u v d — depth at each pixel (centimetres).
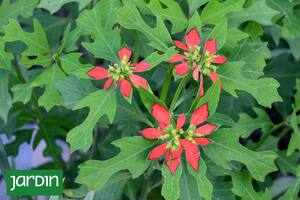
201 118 62
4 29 67
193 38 64
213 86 61
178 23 67
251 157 64
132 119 67
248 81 65
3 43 69
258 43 67
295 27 74
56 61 68
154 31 65
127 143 62
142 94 61
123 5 69
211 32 64
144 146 63
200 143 62
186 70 63
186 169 64
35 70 75
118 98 66
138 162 63
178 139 62
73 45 68
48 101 67
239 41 69
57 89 67
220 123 67
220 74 65
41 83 68
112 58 64
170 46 65
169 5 67
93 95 63
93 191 72
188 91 67
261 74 67
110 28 68
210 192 62
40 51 69
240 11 69
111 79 63
